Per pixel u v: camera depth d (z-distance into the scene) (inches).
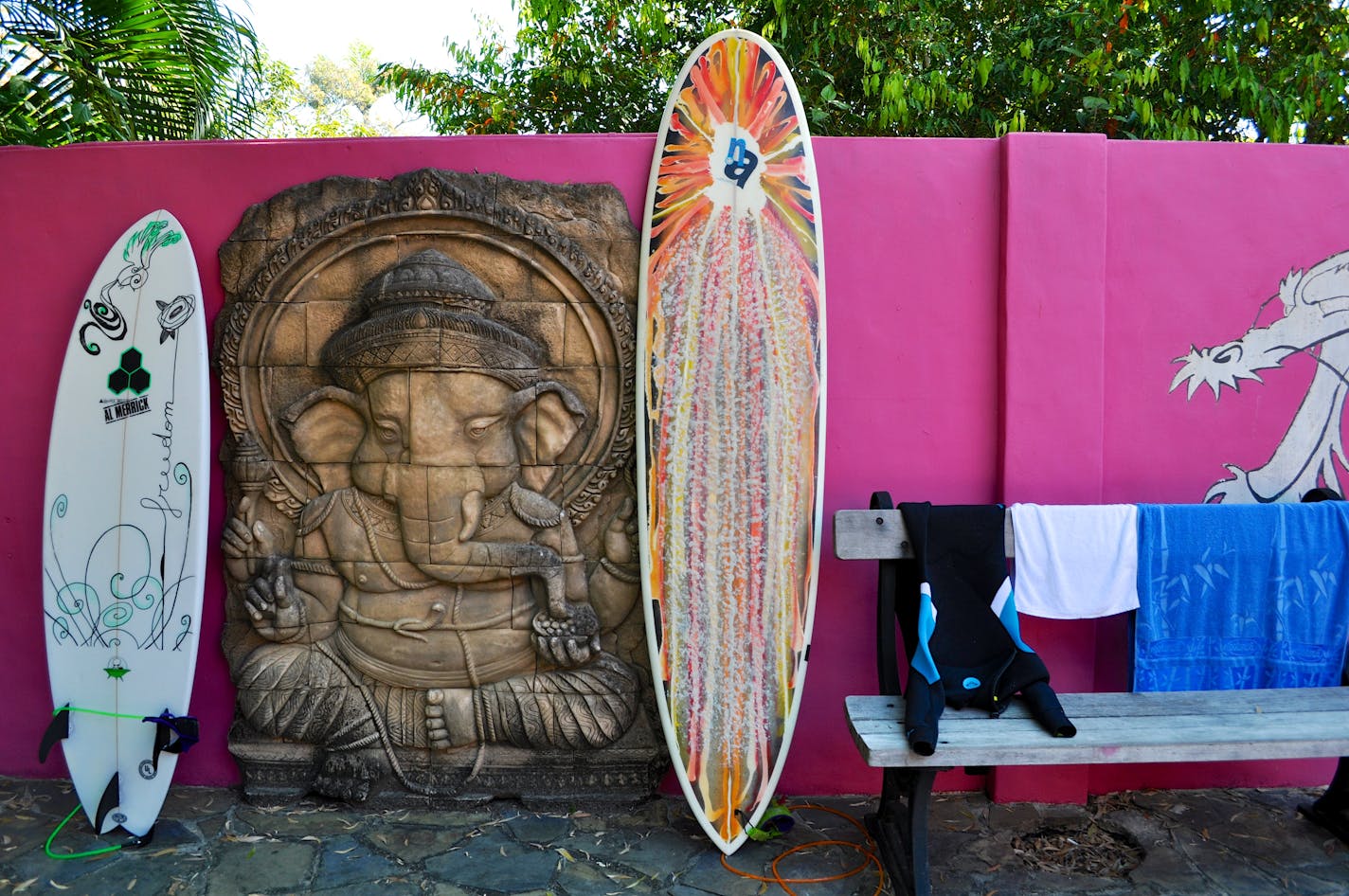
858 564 114.3
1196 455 115.1
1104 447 114.7
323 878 95.0
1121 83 212.4
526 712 108.7
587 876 96.0
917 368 113.3
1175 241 113.5
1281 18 210.1
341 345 106.4
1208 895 92.7
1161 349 114.2
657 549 105.6
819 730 115.6
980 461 114.1
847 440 113.7
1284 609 104.9
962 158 112.0
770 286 106.7
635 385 107.7
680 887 94.3
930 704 89.4
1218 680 106.2
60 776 119.0
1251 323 114.3
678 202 106.9
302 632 110.9
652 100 287.6
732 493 106.0
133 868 97.4
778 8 221.5
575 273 107.3
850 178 111.7
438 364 104.9
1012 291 110.9
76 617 108.0
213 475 113.6
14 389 115.3
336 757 110.8
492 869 97.0
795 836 105.6
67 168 113.2
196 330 108.1
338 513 109.3
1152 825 107.5
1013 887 94.0
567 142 109.9
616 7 274.4
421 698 110.4
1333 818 106.0
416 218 107.5
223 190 111.7
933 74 215.9
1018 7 241.8
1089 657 113.5
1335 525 104.6
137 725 106.1
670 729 104.6
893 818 100.9
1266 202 113.7
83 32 151.5
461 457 106.5
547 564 108.1
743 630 105.8
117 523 108.0
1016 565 103.9
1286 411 115.3
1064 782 112.6
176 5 158.7
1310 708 97.6
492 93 300.0
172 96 166.4
